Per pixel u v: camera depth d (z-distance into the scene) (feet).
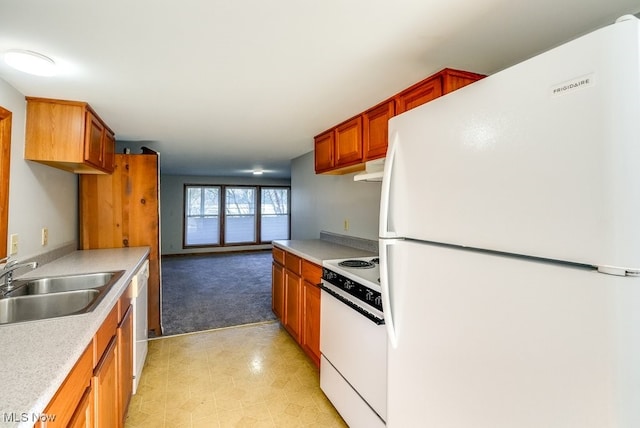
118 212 9.84
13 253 5.93
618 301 1.95
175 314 12.28
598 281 2.03
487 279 2.74
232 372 8.08
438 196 3.29
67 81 5.78
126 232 9.91
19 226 6.16
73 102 6.82
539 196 2.35
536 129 2.36
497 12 3.80
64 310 5.20
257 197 29.63
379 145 7.24
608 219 1.98
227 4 3.63
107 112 7.75
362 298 5.51
